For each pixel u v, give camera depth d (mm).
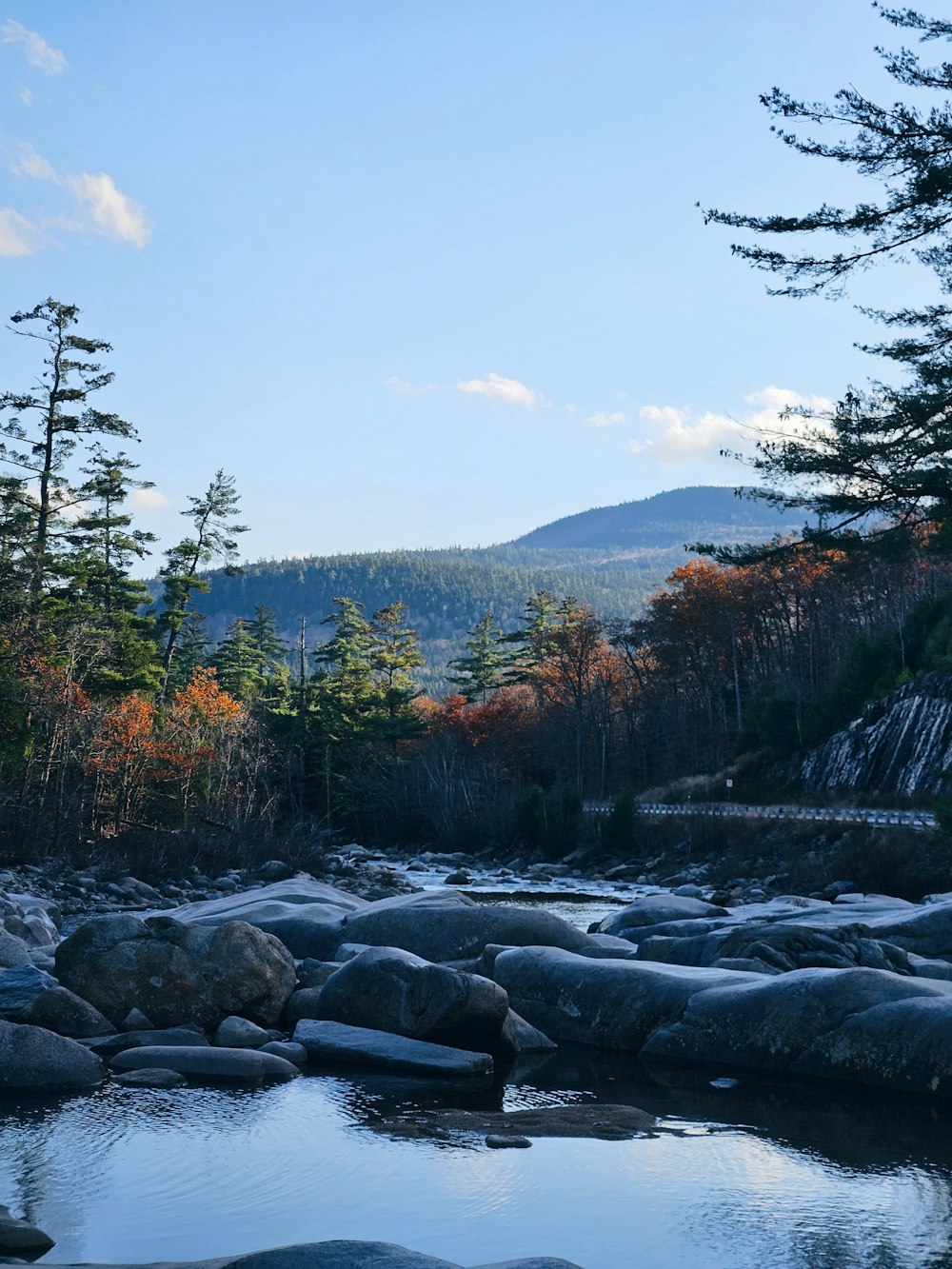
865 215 17219
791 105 16938
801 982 10227
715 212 17953
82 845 36719
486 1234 6102
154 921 11953
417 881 47125
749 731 72000
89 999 11336
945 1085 8961
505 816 64062
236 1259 4879
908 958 12453
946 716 50562
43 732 41656
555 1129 8062
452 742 83125
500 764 84688
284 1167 7219
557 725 86562
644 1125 8195
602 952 14000
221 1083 9492
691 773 77312
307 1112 8570
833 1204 6539
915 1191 6770
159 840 38656
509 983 12406
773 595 84500
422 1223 6270
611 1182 6934
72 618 46594
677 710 83000
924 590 69750
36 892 28047
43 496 49875
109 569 64375
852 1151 7574
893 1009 9562
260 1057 9922
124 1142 7746
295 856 41375
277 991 11953
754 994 10422
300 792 72125
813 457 17672
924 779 49594
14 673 41844
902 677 57938
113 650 54875
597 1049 11156
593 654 96312
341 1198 6652
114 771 44438
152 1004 11406
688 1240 5988
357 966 11328
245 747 60000
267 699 89812
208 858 38688
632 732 87062
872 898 22219
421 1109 8688
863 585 75938
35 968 11461
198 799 49312
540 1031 11492
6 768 39500
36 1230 5934
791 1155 7504
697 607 84000
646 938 14227
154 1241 5988
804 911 16344
